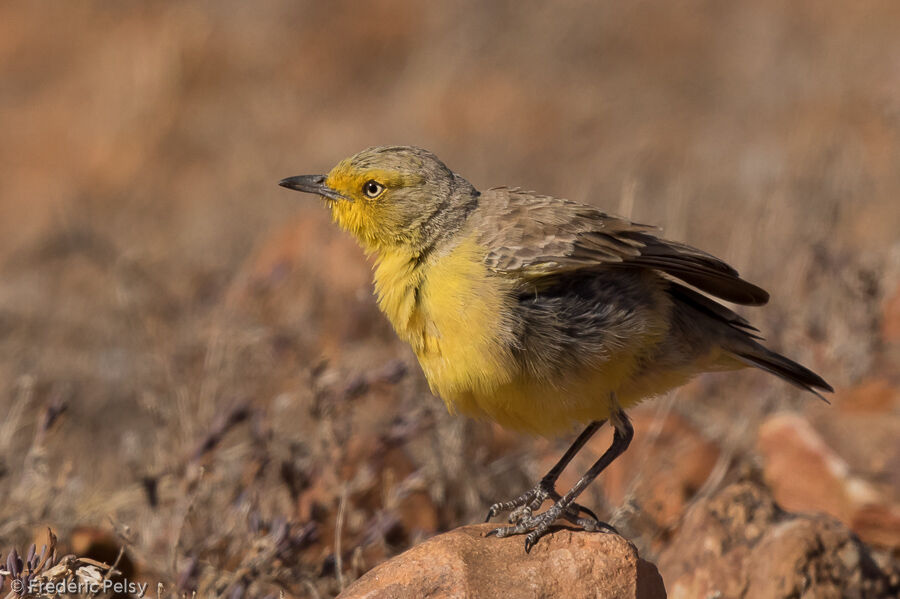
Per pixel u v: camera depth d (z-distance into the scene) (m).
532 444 12.66
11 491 10.55
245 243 20.31
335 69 31.45
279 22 33.00
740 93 26.98
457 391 8.55
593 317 8.30
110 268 18.50
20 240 21.55
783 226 15.71
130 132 27.64
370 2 33.88
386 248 9.05
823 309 13.87
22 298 17.67
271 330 14.36
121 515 11.04
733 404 13.67
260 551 9.20
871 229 16.98
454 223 8.78
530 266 8.34
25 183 26.02
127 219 23.20
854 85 24.53
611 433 12.41
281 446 11.33
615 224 8.70
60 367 15.31
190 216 22.70
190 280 17.22
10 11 34.03
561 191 21.36
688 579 9.23
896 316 13.82
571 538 7.75
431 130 26.78
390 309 8.85
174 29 31.39
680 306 9.13
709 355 9.29
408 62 31.20
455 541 7.61
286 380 13.82
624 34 31.41
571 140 25.66
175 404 12.90
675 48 30.88
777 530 9.13
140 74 29.39
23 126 28.94
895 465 10.68
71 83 30.92
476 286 8.34
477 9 32.06
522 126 26.44
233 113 28.47
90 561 7.65
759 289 9.11
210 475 10.77
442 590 7.23
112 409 14.51
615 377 8.52
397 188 8.89
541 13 31.69
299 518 10.45
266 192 23.08
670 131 25.53
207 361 13.45
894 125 19.77
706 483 11.34
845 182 17.42
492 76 29.50
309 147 26.02
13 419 12.07
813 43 28.66
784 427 11.22
